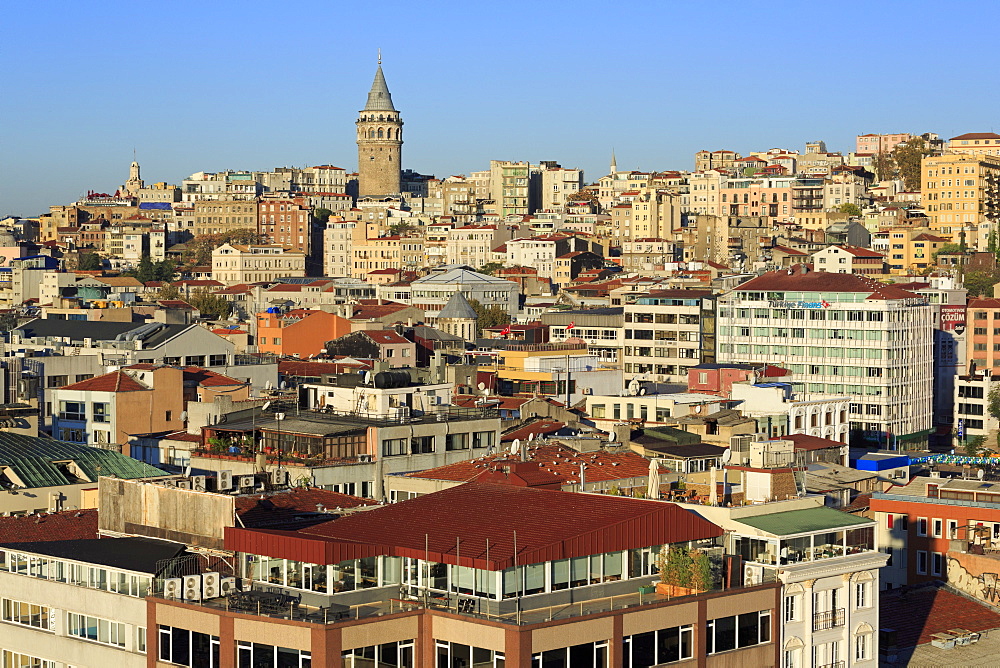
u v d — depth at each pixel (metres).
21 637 116.00
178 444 179.88
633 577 109.25
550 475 147.88
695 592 107.00
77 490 147.38
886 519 150.88
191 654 104.88
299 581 107.25
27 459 149.38
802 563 113.12
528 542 104.75
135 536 121.94
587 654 100.44
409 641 101.19
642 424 199.50
